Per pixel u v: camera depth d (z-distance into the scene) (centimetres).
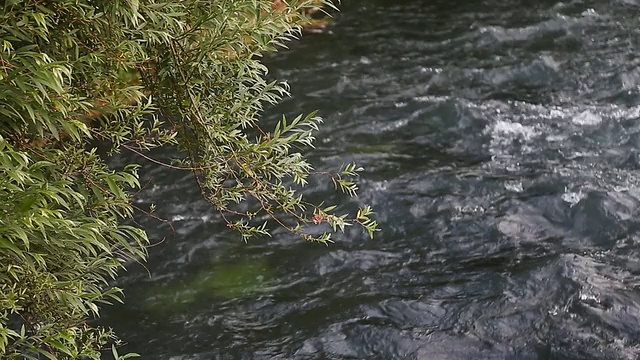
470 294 577
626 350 531
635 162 746
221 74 318
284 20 312
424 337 541
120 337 536
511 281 588
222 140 317
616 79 900
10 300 260
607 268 603
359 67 918
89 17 281
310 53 939
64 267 304
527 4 1091
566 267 597
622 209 669
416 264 610
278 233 636
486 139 785
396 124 802
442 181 708
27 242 245
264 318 559
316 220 329
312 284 589
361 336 543
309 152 745
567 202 677
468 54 961
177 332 545
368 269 604
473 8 1081
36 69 246
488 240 636
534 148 770
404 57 948
